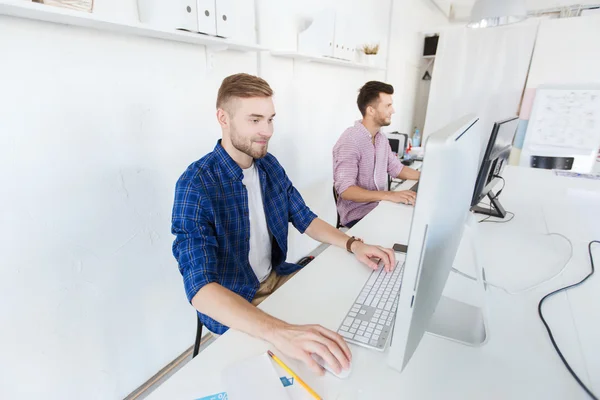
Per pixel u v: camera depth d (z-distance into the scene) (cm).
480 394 57
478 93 383
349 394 57
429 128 416
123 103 117
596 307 82
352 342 69
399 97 388
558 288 90
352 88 277
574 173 238
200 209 93
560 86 343
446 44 385
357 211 191
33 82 93
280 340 65
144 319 140
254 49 157
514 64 360
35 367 107
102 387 129
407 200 158
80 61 103
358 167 192
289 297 84
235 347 67
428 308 57
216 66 152
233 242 110
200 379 59
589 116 331
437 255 50
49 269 105
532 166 343
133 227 128
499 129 115
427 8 413
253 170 119
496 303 83
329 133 259
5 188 92
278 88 196
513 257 109
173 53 132
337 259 104
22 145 94
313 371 61
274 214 125
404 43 366
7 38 87
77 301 115
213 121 155
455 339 70
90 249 115
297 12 199
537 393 58
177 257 89
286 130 211
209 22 125
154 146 131
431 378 60
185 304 157
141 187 128
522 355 66
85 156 109
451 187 46
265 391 56
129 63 117
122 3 111
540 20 340
